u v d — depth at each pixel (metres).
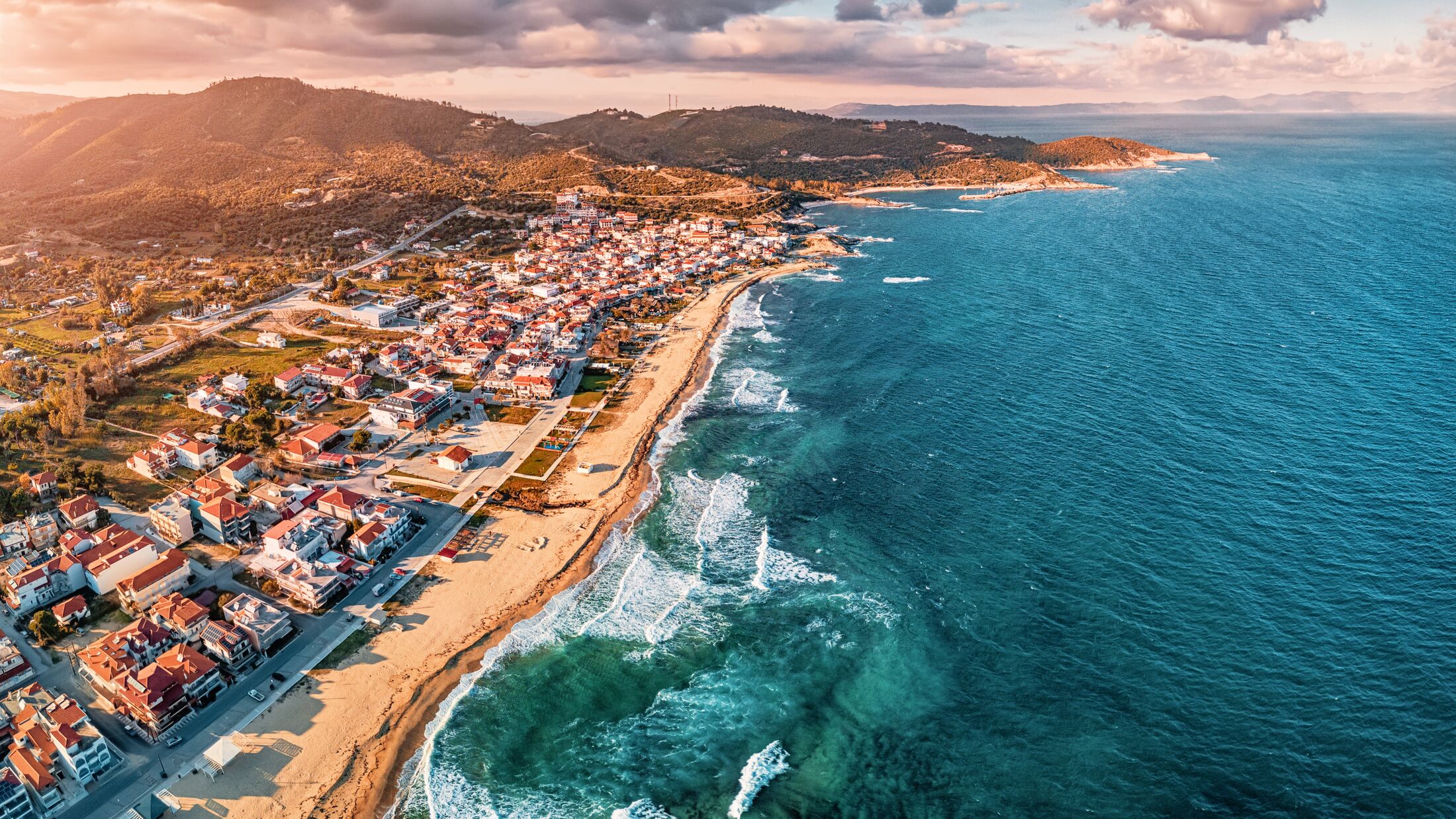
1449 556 123.25
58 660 109.50
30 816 87.19
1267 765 91.00
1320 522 134.25
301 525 133.50
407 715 102.81
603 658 113.12
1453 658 103.62
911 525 141.75
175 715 99.44
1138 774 91.50
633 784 94.31
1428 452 154.62
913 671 109.06
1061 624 115.62
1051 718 100.12
